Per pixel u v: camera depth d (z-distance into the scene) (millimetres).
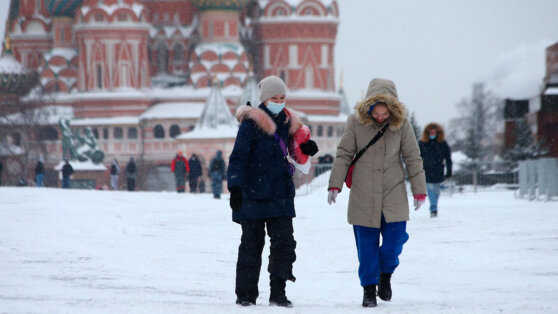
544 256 29625
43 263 28344
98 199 71375
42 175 147500
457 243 35250
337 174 20844
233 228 45906
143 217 53281
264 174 19562
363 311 17891
